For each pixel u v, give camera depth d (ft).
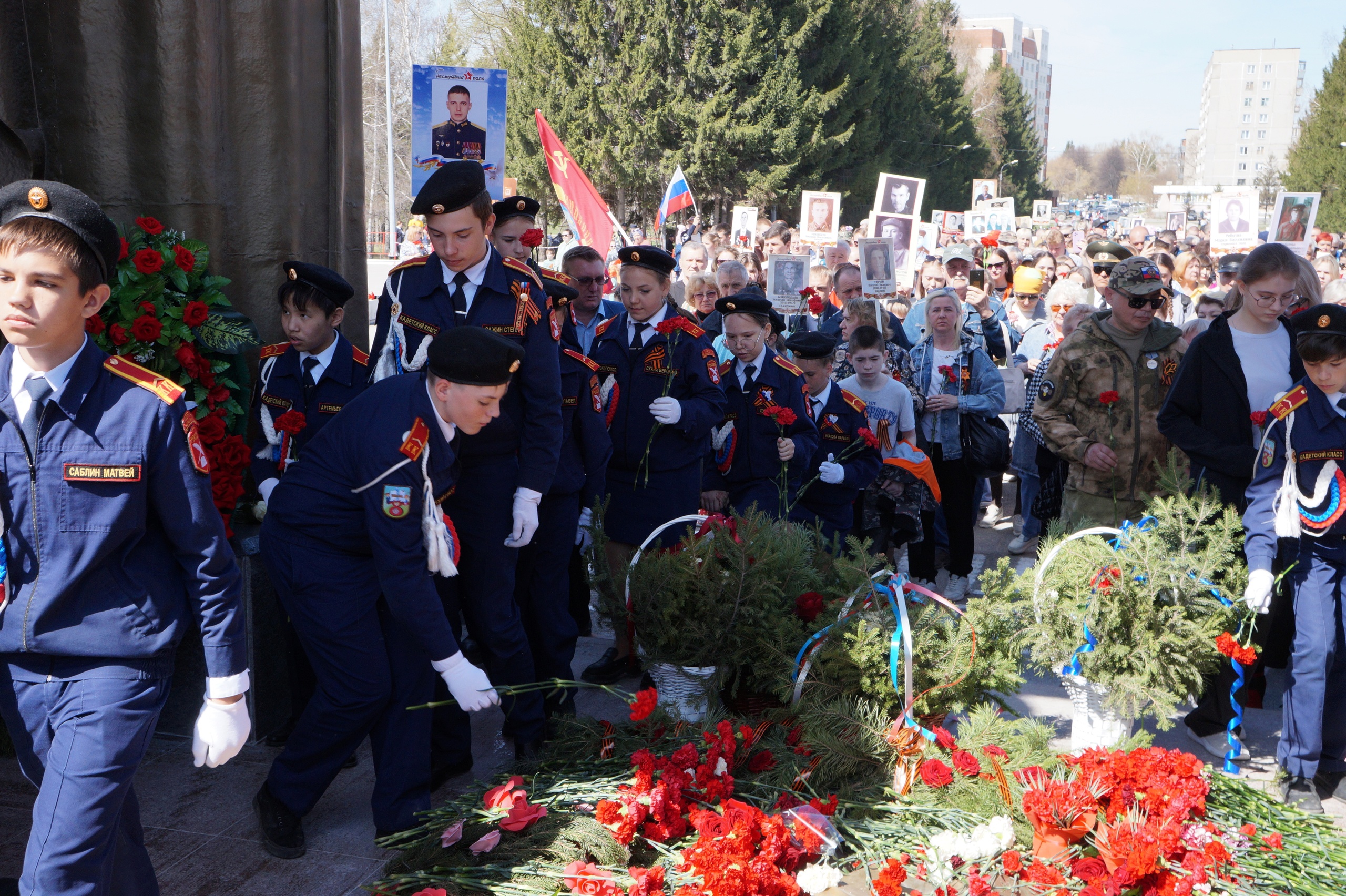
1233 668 13.29
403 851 10.97
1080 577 13.29
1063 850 10.46
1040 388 17.19
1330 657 12.98
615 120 138.82
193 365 13.85
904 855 10.73
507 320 12.44
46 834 7.79
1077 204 456.86
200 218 15.58
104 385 8.04
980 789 11.19
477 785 11.73
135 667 8.18
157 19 14.89
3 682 8.17
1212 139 556.51
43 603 7.86
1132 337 16.52
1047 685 16.90
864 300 21.83
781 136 137.69
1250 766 14.30
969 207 205.36
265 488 14.15
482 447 12.51
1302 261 18.17
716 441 17.71
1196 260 36.06
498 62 152.97
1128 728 13.46
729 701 14.07
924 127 185.16
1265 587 12.87
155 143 15.11
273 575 11.23
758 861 9.86
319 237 17.57
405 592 10.53
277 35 16.28
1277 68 540.93
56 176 14.51
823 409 18.44
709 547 13.76
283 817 11.35
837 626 12.86
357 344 18.72
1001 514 27.86
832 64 143.43
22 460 7.82
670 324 16.46
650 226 147.02
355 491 10.80
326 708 11.18
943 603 12.91
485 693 10.77
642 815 10.84
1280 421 12.98
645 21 136.36
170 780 13.04
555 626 14.89
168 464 8.10
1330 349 12.39
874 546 19.43
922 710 12.69
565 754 12.68
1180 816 10.41
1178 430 15.03
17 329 7.56
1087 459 16.37
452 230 12.09
